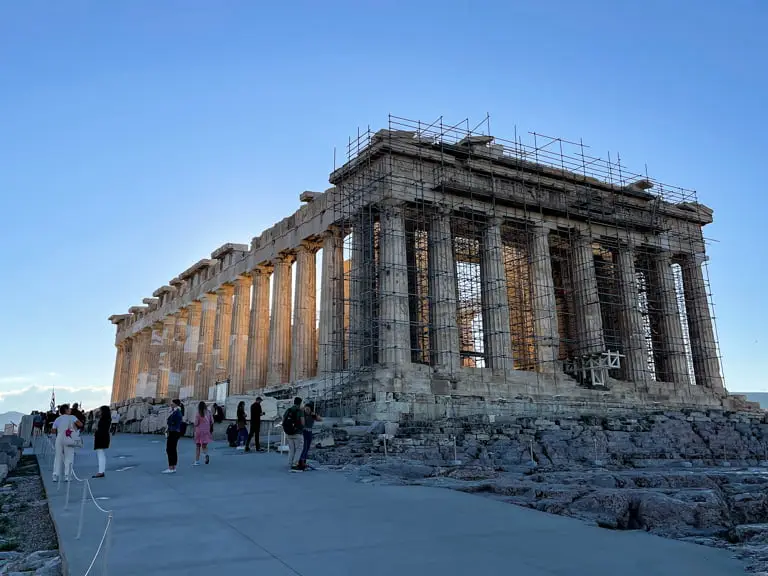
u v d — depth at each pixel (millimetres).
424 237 46188
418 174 42219
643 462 28516
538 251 45906
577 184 49094
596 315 46906
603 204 49250
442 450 26453
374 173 42062
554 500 13969
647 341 50969
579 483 17812
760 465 30312
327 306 44656
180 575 8781
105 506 14062
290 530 11453
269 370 50188
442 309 40969
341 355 43062
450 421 32906
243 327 56719
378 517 12539
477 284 49750
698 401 48812
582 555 9719
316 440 27031
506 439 29188
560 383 43094
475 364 52375
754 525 11984
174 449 19859
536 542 10531
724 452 32531
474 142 44312
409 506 13641
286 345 50750
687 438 33812
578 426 32750
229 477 18562
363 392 36406
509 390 40438
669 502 13047
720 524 12828
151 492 15938
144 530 11539
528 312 50281
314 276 49281
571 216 47875
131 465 22391
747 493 16203
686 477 17844
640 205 51750
